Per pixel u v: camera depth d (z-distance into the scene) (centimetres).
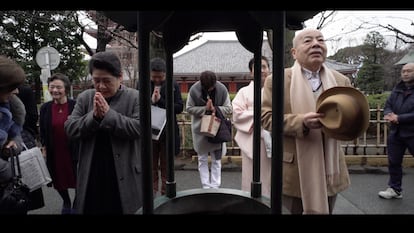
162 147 359
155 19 109
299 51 188
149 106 113
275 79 108
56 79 313
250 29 162
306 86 182
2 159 175
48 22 987
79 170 185
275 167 112
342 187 187
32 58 1309
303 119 169
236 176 536
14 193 170
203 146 362
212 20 166
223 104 365
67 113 313
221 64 3578
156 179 371
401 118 385
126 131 175
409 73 379
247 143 256
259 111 158
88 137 182
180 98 360
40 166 215
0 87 171
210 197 154
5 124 178
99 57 181
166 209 145
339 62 2011
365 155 600
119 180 177
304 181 174
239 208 150
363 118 157
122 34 958
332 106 162
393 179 412
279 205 113
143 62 111
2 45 1236
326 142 177
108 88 185
